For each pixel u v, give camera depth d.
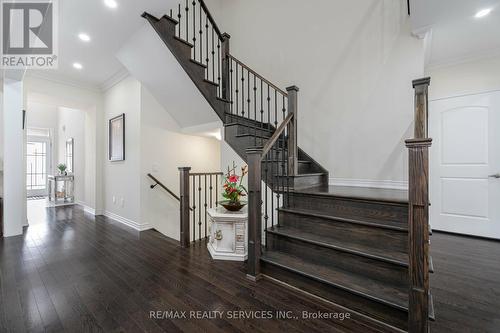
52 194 6.66
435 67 3.42
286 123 2.62
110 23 2.69
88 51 3.38
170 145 4.20
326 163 3.49
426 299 1.33
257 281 2.06
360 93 3.19
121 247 2.93
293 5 3.79
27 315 1.59
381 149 3.04
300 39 3.72
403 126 2.89
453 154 3.27
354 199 2.18
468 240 2.99
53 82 4.42
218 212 2.65
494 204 3.01
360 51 3.18
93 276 2.16
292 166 2.79
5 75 3.32
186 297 1.81
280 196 2.71
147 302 1.75
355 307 1.62
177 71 3.04
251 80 4.27
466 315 1.54
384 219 2.03
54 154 7.92
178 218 4.34
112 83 4.58
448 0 2.19
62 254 2.69
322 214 2.22
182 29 3.99
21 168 3.50
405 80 2.87
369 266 1.78
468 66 3.20
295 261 2.06
